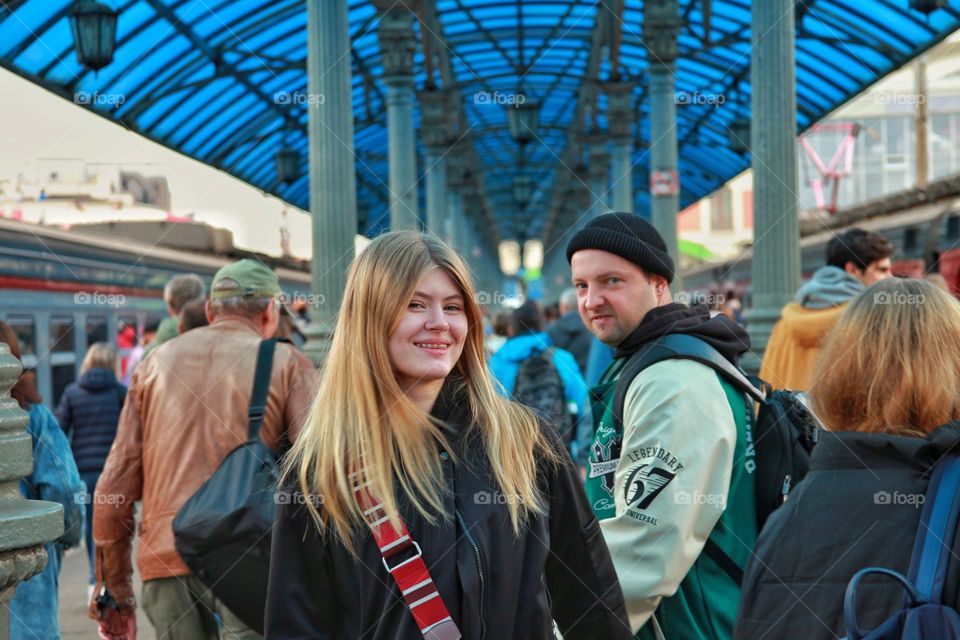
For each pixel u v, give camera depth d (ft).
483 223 180.34
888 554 7.72
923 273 58.70
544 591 7.86
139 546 12.76
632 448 9.98
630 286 11.18
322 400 7.96
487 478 7.84
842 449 8.14
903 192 62.95
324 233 30.94
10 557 7.31
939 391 8.01
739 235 212.84
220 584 11.40
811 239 79.51
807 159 158.81
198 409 12.95
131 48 46.52
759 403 10.67
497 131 109.19
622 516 9.80
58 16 37.73
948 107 169.37
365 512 7.59
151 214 62.23
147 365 13.42
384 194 118.62
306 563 7.77
